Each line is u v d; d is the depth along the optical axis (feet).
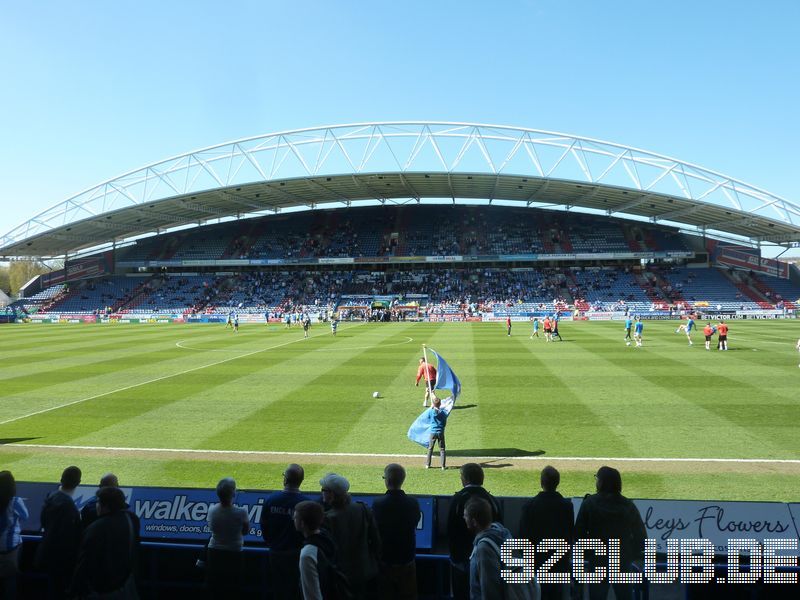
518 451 45.88
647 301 248.52
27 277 399.85
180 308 269.64
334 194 277.44
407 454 45.50
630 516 20.22
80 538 20.76
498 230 295.89
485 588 15.92
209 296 280.31
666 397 64.59
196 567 24.98
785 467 40.81
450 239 293.23
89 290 293.23
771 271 258.78
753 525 25.34
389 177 240.53
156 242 312.09
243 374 86.02
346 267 301.84
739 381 73.56
